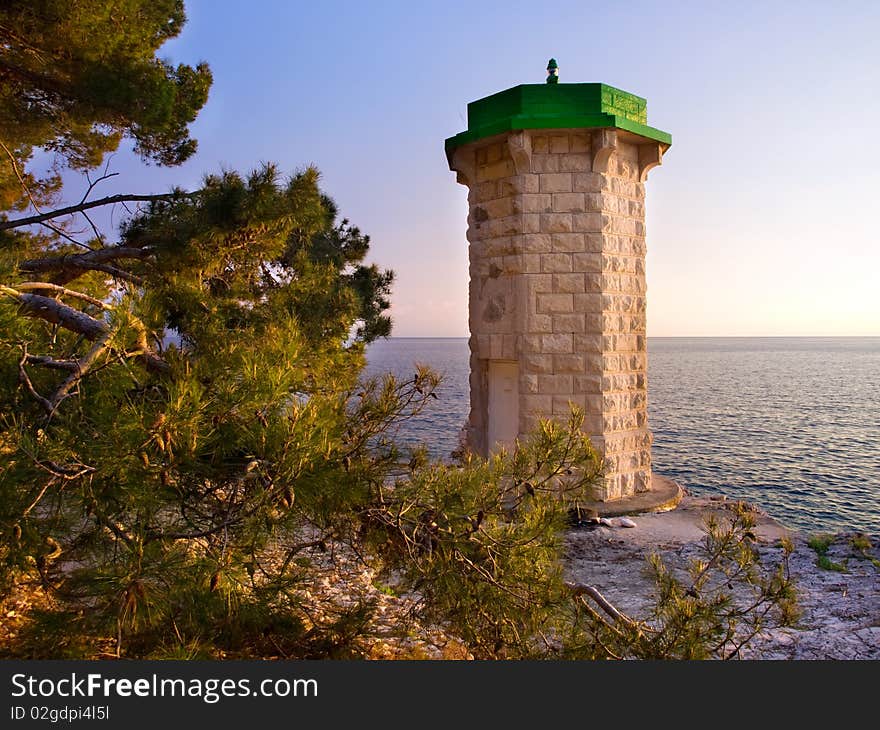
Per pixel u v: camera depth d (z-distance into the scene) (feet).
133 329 12.80
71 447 10.91
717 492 78.07
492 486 15.12
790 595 15.51
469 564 14.55
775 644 20.49
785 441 124.57
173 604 11.85
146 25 30.60
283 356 13.61
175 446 11.18
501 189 43.47
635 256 43.93
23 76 30.04
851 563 29.76
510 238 42.65
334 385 18.21
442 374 15.78
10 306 12.62
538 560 15.15
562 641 15.58
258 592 13.41
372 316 41.91
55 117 32.71
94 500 10.68
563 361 41.73
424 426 86.53
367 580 24.07
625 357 43.14
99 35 27.94
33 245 36.32
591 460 15.37
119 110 28.17
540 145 41.88
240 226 21.76
